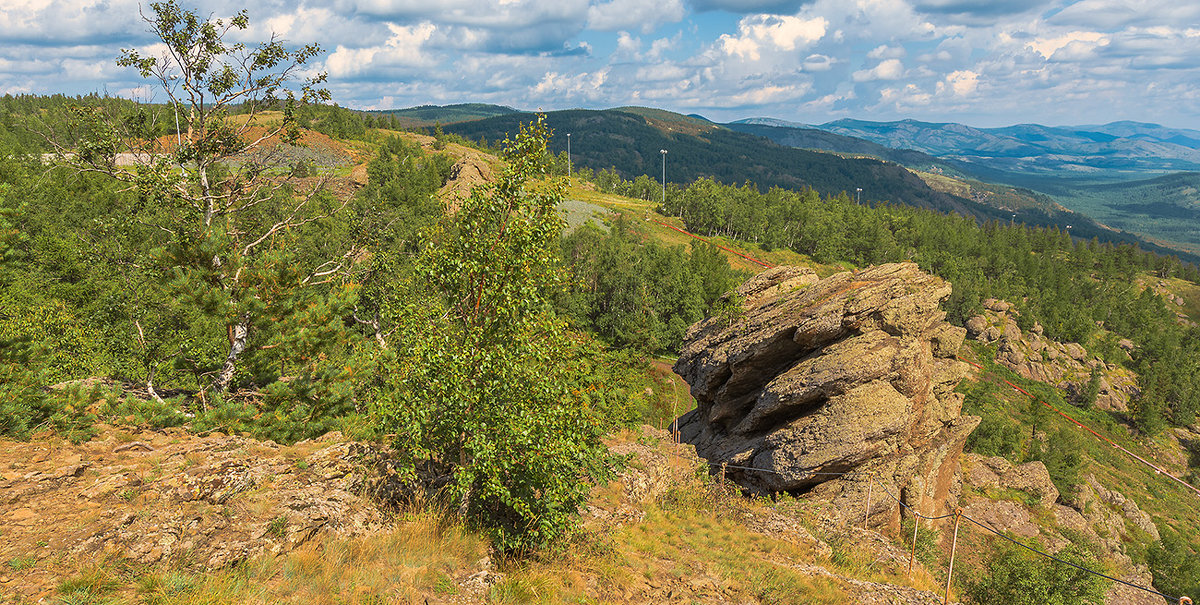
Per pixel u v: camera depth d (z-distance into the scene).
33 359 14.73
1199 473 103.31
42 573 7.46
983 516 38.56
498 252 12.31
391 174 129.62
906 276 37.19
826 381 32.41
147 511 9.15
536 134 12.55
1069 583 21.59
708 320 48.84
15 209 17.97
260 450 12.95
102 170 19.97
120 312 23.23
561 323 12.99
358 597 9.06
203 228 18.22
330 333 16.53
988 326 146.00
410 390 12.16
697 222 197.75
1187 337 194.88
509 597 10.39
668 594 13.02
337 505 11.15
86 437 12.29
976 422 35.53
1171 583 47.97
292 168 24.34
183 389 19.92
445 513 12.71
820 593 15.35
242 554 9.02
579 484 12.74
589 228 120.38
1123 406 128.12
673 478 24.00
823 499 30.53
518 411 11.93
